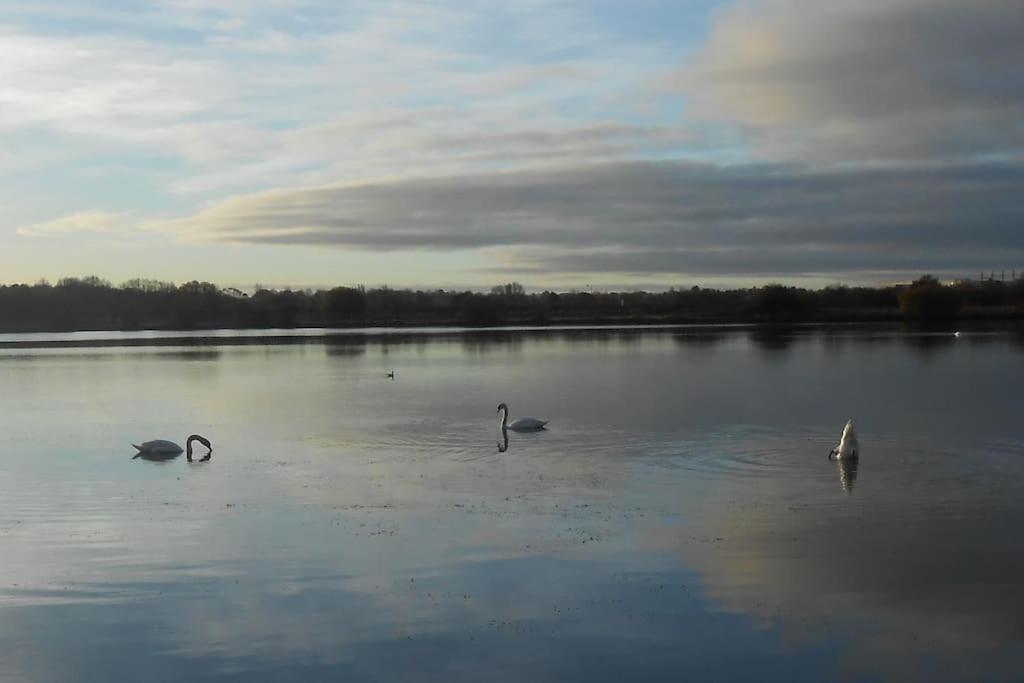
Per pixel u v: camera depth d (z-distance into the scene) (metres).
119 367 82.12
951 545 22.70
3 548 23.31
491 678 16.08
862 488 28.88
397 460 34.72
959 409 47.47
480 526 24.75
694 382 62.84
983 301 156.12
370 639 17.64
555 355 90.88
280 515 26.31
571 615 18.58
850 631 17.72
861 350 92.50
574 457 34.84
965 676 16.03
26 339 130.75
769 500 27.39
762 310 161.75
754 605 18.94
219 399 57.09
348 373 74.44
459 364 82.00
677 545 22.84
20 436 42.62
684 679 15.98
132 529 25.00
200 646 17.47
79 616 18.89
